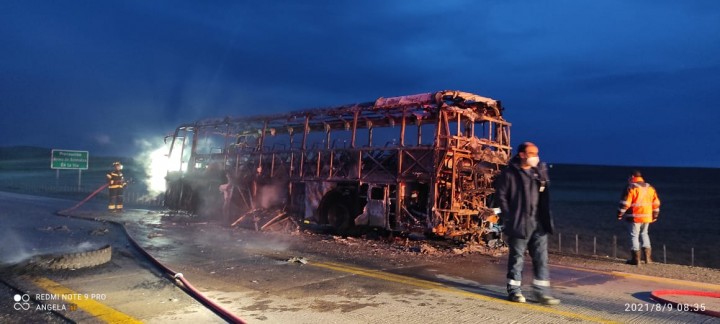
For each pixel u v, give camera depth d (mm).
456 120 11523
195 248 9242
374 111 12328
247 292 5832
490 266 8102
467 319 4840
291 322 4648
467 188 10930
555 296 5953
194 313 4883
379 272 7301
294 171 14195
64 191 30547
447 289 6215
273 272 7094
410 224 11055
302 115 14078
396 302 5488
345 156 12883
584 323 4754
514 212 5586
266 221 13445
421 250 9492
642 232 8859
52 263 6660
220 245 9781
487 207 11234
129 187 35688
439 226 10461
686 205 27156
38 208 17594
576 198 32406
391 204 11633
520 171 5637
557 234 15930
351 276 6930
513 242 5656
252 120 15844
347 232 12562
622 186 44281
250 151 15891
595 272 7820
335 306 5262
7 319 4539
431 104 11156
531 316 4984
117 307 5039
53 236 10453
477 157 11047
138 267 7160
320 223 13227
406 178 11250
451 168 10867
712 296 6102
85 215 15062
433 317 4895
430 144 11000
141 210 18312
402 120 11617
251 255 8586
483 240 11320
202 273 6910
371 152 12219
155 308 5039
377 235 12047
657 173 55656
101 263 7234
